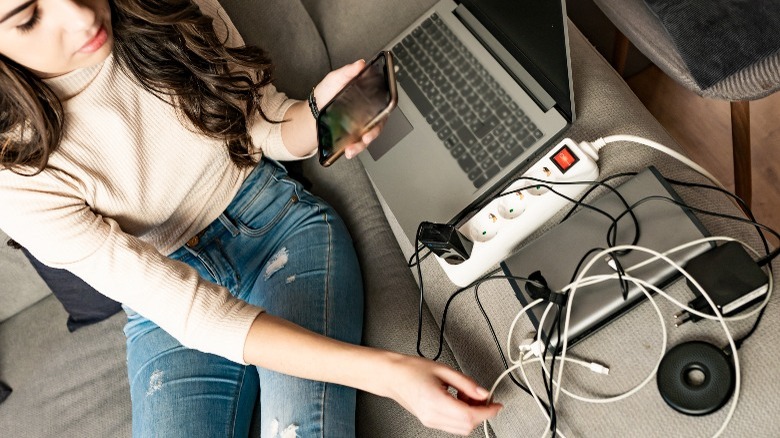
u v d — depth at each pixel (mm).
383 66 807
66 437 1224
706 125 1397
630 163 905
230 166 1080
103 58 802
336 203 1258
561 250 852
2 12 654
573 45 1068
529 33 936
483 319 924
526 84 1003
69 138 871
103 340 1311
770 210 1278
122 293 875
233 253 1141
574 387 801
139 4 818
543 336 814
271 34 1261
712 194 847
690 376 733
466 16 1118
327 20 1341
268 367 858
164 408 1021
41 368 1341
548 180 887
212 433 1003
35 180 843
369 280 1140
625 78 1533
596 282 801
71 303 1289
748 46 973
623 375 775
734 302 726
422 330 1020
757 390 700
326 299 1043
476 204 979
